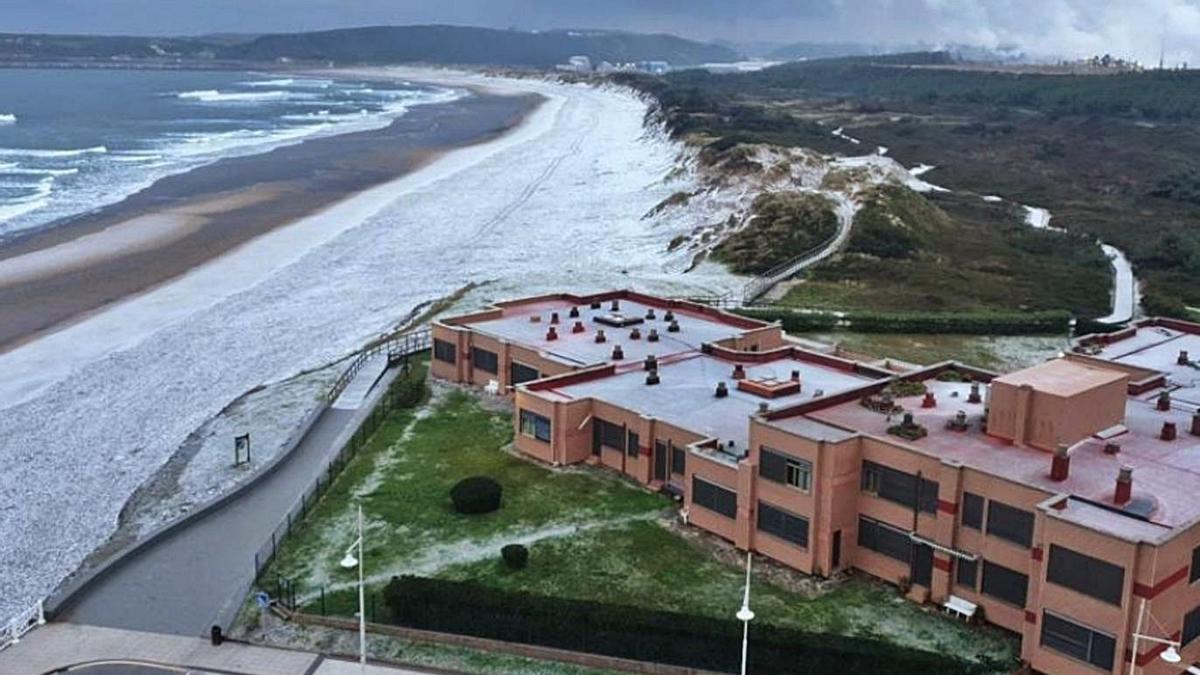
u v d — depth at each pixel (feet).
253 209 408.87
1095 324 268.21
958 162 609.83
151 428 196.85
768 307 278.67
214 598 133.18
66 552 150.20
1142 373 161.68
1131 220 444.96
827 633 119.44
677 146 567.59
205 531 152.66
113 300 279.49
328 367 230.27
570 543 146.51
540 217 414.62
